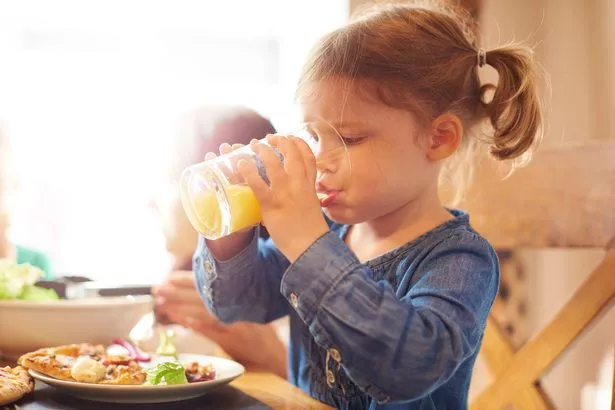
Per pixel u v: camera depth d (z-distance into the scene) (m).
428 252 0.93
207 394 0.88
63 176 3.11
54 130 3.07
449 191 1.28
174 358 0.98
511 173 1.20
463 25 1.10
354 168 0.90
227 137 1.33
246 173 0.79
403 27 0.98
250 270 1.08
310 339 1.06
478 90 1.04
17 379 0.81
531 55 1.06
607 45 2.38
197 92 3.07
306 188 0.79
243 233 1.06
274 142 0.82
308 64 0.96
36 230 3.11
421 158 0.95
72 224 3.15
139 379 0.83
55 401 0.81
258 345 1.34
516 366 1.19
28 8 3.00
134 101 3.07
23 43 3.01
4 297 1.11
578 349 2.44
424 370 0.73
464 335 0.78
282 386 1.00
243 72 3.08
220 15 3.07
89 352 0.94
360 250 1.05
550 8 2.54
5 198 1.92
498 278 0.94
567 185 1.18
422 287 0.85
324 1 2.92
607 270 1.12
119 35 3.05
